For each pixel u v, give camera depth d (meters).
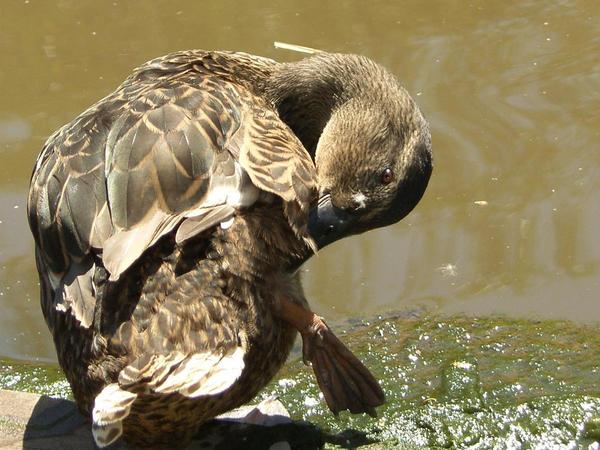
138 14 16.31
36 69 15.07
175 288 7.45
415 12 16.12
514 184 12.77
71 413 9.19
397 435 9.06
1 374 10.21
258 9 16.36
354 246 12.10
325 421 9.29
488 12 16.02
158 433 7.89
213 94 8.50
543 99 13.95
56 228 7.79
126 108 8.28
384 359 10.13
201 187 7.66
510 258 11.81
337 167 9.54
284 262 8.02
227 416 9.23
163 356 7.31
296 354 10.43
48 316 8.20
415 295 11.31
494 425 9.08
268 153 8.05
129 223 7.46
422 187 9.62
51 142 8.52
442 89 14.23
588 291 11.23
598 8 15.94
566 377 9.69
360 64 9.97
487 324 10.67
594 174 12.79
